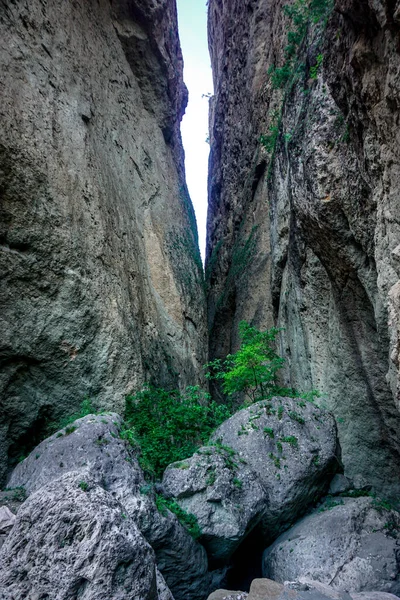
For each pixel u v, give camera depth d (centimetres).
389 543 641
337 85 766
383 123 580
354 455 962
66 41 1159
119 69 1588
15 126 819
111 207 1172
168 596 455
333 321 1045
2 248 758
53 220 862
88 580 295
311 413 828
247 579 760
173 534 583
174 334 1451
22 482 603
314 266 1104
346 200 843
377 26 554
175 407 943
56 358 816
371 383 920
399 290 515
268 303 1670
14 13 935
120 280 1062
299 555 647
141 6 1673
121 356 938
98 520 313
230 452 748
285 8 1290
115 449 608
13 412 740
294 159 1043
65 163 964
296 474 735
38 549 305
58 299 839
